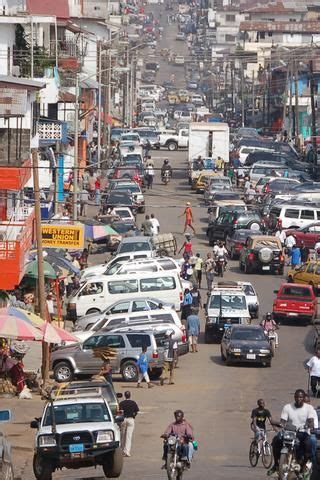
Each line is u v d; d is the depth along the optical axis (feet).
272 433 198.39
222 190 497.05
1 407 223.92
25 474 173.27
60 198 439.63
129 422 183.93
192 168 561.84
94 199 472.44
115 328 264.31
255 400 230.89
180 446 158.92
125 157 588.91
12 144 316.60
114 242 407.23
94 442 163.94
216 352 282.77
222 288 300.81
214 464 175.94
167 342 250.16
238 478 161.27
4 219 292.20
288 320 315.78
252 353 262.26
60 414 168.45
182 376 255.50
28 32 405.59
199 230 456.45
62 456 163.53
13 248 261.65
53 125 391.45
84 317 294.46
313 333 304.30
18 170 277.03
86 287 318.24
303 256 399.65
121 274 320.70
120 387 244.83
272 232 426.51
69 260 342.64
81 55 509.76
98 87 533.14
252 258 377.50
